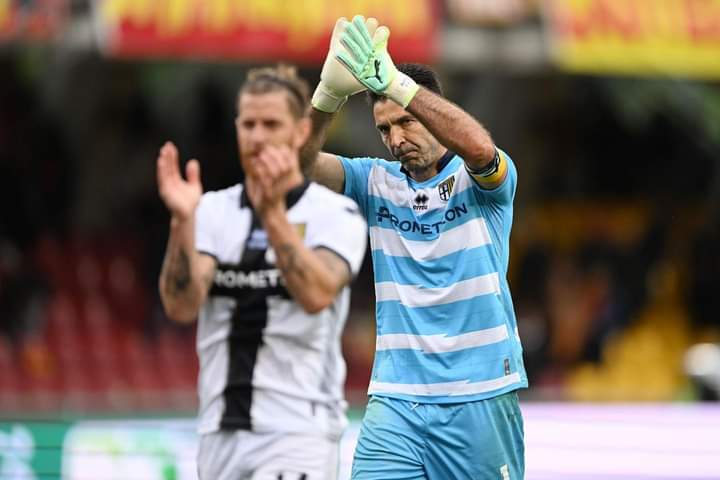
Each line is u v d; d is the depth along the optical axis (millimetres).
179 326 50750
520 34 44781
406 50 43469
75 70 53906
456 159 17703
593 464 29000
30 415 39719
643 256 56656
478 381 17453
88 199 55250
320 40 42750
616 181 62406
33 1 40625
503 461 17672
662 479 29156
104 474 27234
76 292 50938
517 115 60625
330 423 17922
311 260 16578
